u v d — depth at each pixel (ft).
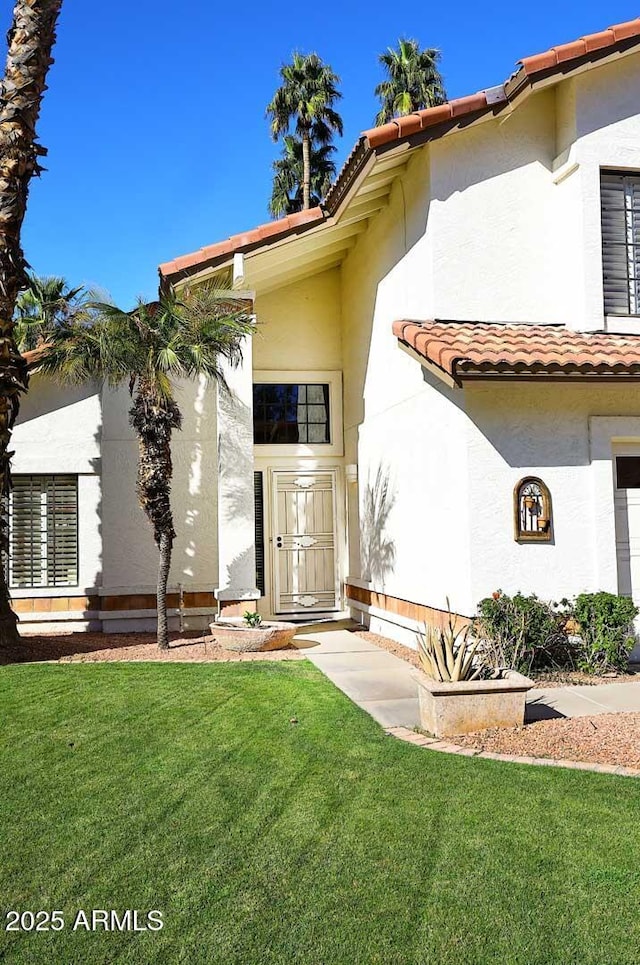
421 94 116.37
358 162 35.40
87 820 17.52
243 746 22.50
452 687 23.31
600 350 31.94
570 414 33.12
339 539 52.85
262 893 14.34
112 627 45.98
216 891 14.44
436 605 35.45
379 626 45.09
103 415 46.47
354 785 19.30
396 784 19.29
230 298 42.50
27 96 35.29
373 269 45.68
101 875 15.08
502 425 32.48
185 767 20.81
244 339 42.96
